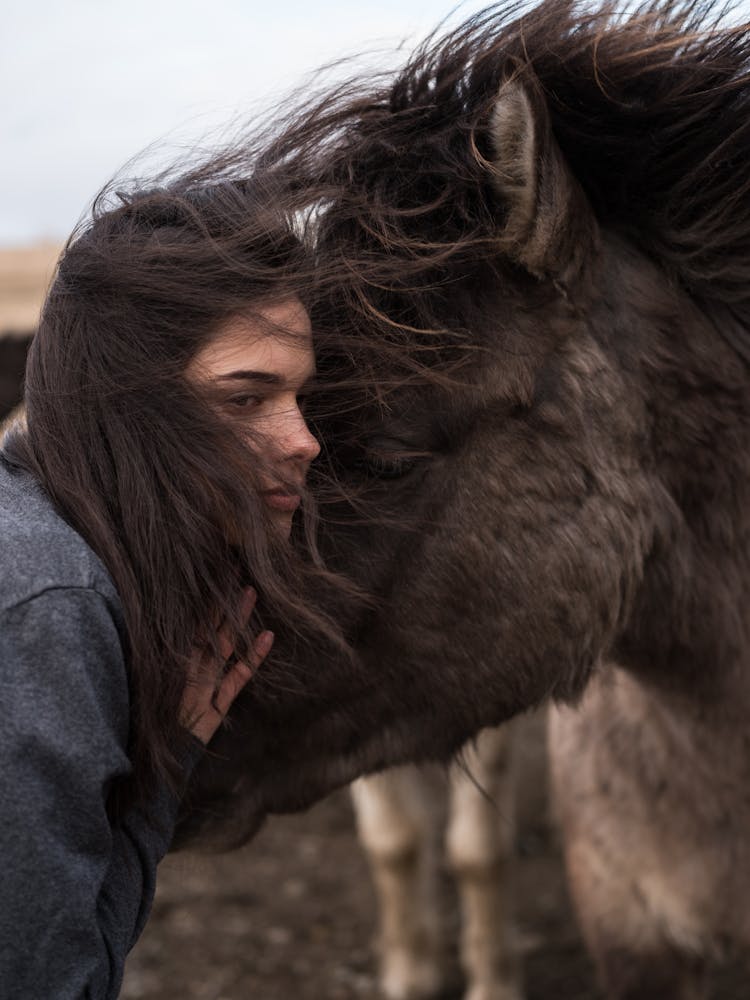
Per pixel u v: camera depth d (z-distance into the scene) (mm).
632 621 1694
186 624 1320
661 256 1634
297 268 1446
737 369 1658
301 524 1482
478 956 3000
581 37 1581
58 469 1312
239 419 1377
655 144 1599
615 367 1569
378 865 3080
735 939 2057
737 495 1685
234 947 3312
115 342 1336
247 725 1552
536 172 1444
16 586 1199
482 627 1553
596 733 2096
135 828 1342
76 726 1177
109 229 1412
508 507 1525
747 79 1586
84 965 1199
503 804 2959
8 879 1138
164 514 1307
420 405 1491
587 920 2205
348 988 3121
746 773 1852
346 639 1521
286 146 1590
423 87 1598
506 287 1521
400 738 1616
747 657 1748
